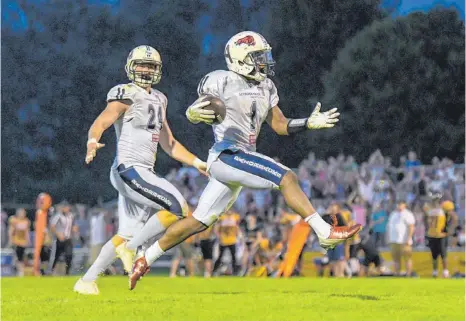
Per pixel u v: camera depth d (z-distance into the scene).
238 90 9.48
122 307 8.64
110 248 10.73
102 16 39.41
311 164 28.50
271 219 23.66
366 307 8.77
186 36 38.00
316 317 7.91
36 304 8.95
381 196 24.17
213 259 22.33
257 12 38.75
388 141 40.00
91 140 9.98
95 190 38.25
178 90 37.47
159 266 25.16
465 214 24.16
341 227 9.05
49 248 23.16
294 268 22.19
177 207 10.18
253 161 9.25
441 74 40.22
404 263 22.61
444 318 7.93
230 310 8.42
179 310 8.39
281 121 9.84
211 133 36.47
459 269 22.78
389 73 40.03
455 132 40.16
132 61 10.55
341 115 40.00
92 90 39.75
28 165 39.31
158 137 10.73
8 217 26.31
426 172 25.38
